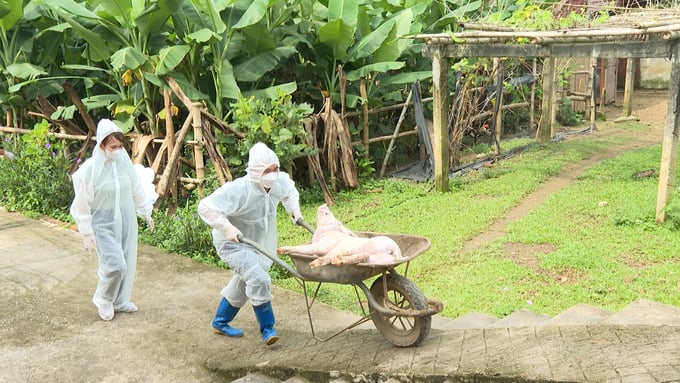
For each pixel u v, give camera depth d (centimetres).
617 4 1412
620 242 752
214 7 938
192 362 486
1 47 1106
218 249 497
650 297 596
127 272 565
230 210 477
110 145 526
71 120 1194
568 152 1279
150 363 485
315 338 503
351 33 1038
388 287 459
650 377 337
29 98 1109
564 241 761
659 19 855
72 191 926
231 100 1021
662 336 385
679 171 1113
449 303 608
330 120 1021
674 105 773
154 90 1011
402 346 457
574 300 600
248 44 1021
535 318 530
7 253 735
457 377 385
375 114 1212
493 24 978
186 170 1000
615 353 370
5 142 1093
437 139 1017
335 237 459
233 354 492
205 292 622
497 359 392
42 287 632
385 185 1068
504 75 1373
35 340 519
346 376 427
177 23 1010
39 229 833
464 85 1194
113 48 1022
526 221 847
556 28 927
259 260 494
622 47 849
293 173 1039
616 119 1652
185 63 1009
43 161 945
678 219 779
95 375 467
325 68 1109
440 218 880
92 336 527
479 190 1020
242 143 938
